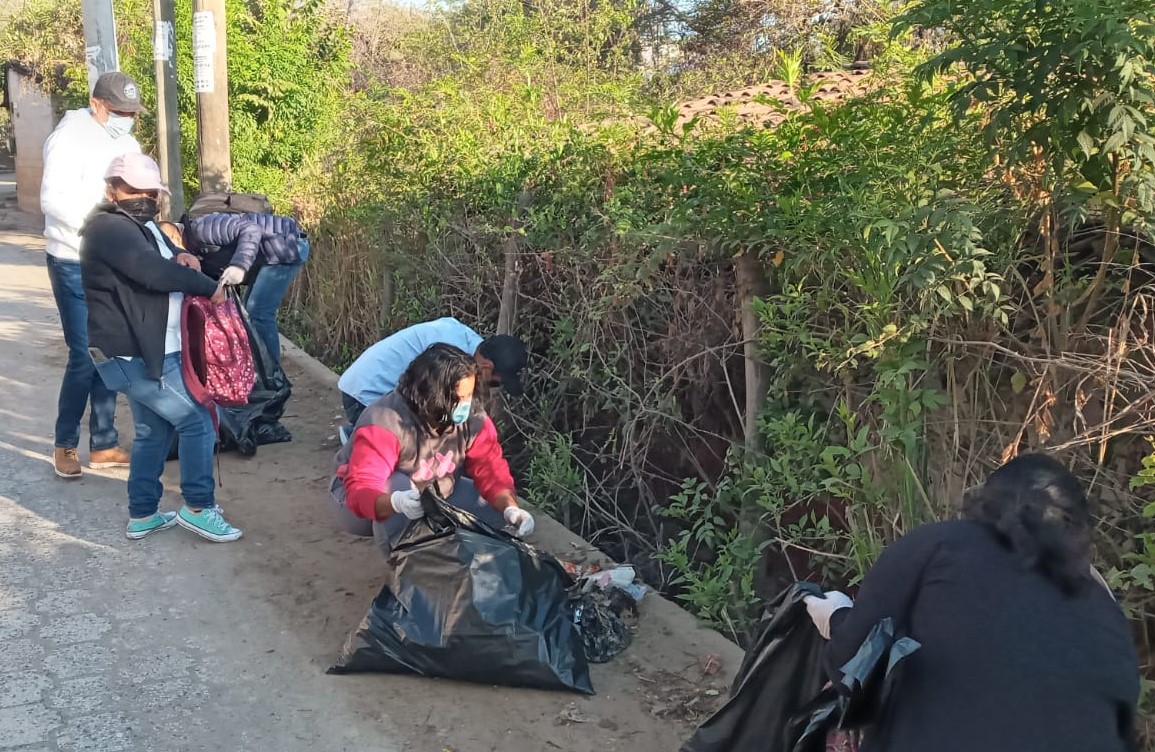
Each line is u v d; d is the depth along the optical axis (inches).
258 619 160.7
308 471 232.1
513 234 214.1
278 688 140.9
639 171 180.7
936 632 79.6
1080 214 109.0
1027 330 125.3
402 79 462.6
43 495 210.7
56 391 289.6
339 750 127.2
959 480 131.3
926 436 133.9
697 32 596.4
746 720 112.0
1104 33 98.8
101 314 174.1
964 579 79.6
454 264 244.7
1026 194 121.7
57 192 204.4
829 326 144.0
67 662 145.9
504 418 227.5
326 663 147.6
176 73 397.7
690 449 186.4
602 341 195.9
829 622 99.2
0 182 1120.2
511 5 343.3
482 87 281.6
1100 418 120.0
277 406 252.1
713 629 158.4
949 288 123.2
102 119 211.8
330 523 201.0
